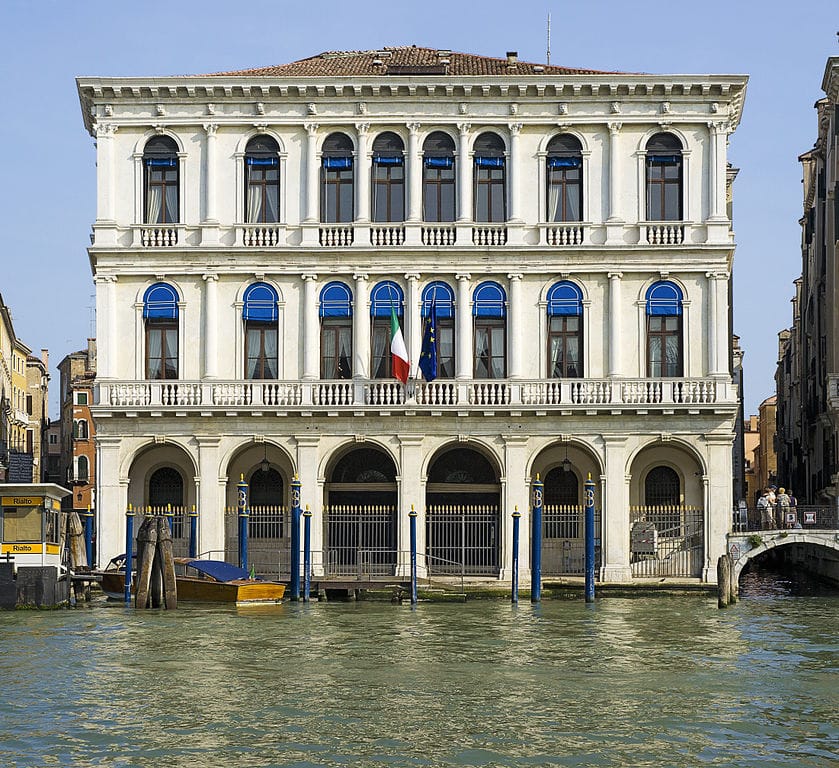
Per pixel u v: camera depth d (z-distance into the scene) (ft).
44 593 126.62
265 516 153.48
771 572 210.59
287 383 151.53
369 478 156.35
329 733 71.00
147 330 153.99
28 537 128.57
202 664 92.17
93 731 71.15
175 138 154.40
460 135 153.58
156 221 154.51
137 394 152.05
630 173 153.17
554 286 152.87
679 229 152.15
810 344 206.80
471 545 151.94
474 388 151.02
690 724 73.51
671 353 152.25
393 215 154.51
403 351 149.48
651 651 99.66
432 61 164.14
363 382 151.43
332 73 159.63
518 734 70.95
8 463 259.19
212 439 151.74
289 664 92.32
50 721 73.41
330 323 153.89
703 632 111.55
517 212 153.07
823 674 89.04
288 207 153.89
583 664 93.04
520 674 88.63
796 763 65.98
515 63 163.63
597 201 153.07
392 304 153.38
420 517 150.61
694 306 151.74
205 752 67.10
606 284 152.35
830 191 172.96
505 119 153.38
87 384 287.07
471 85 152.25
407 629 112.68
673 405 148.77
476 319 153.28
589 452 151.23
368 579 141.18
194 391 151.94
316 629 112.37
